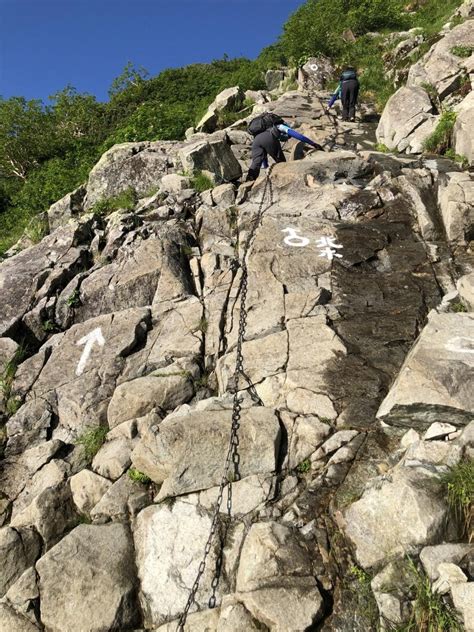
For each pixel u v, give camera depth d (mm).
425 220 7152
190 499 4090
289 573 3383
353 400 4672
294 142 11055
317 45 17938
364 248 6867
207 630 3283
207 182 9062
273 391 4934
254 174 9133
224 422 4422
